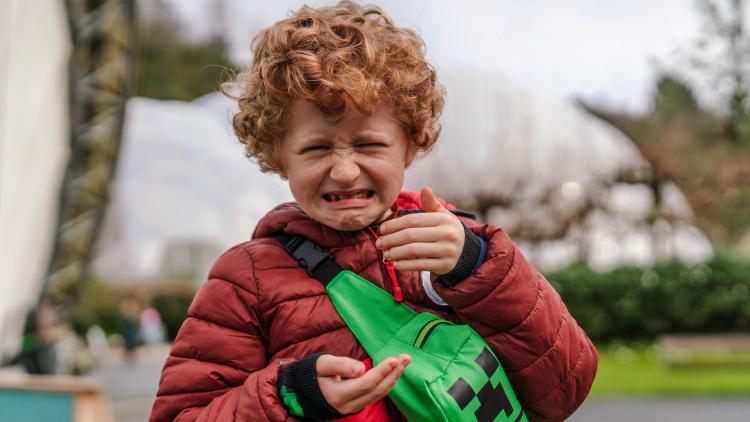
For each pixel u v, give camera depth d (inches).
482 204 877.2
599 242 831.1
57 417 159.9
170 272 956.0
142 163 936.3
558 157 869.8
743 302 608.1
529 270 50.7
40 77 278.7
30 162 283.0
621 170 811.4
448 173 907.4
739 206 735.1
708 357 490.0
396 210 57.0
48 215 313.3
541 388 50.8
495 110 960.3
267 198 970.7
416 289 52.3
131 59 311.1
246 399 46.8
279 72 48.6
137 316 821.9
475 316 49.1
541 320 49.8
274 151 52.3
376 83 47.4
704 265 621.0
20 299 301.4
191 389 50.5
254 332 51.3
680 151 743.7
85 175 319.6
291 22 51.9
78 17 287.4
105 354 809.5
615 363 525.0
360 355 49.2
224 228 941.2
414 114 50.3
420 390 46.2
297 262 52.4
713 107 615.2
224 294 52.0
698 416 308.0
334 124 47.9
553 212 839.1
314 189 49.1
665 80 666.2
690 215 794.2
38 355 300.4
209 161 965.8
